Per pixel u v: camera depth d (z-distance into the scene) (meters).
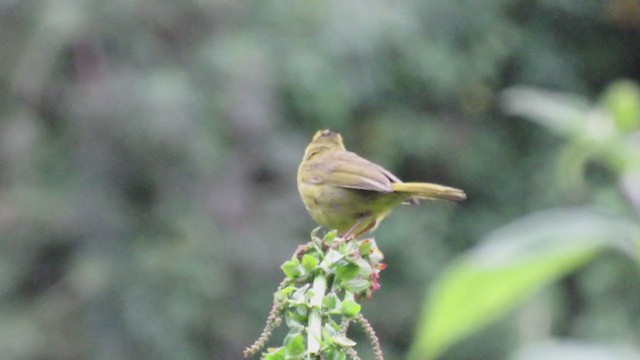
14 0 15.41
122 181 15.55
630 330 14.83
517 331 13.88
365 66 16.78
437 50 17.41
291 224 15.49
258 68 15.68
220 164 15.45
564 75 18.88
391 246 16.56
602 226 2.18
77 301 15.01
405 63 17.17
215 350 15.04
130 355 14.90
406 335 16.22
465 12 17.80
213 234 15.25
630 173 2.91
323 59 16.17
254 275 15.22
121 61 15.58
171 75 15.41
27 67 15.62
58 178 15.58
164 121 15.08
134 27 15.68
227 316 15.08
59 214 15.22
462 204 17.89
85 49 15.59
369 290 3.03
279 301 2.84
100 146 15.48
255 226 15.36
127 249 15.18
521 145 18.47
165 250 15.08
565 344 1.90
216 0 15.92
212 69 15.65
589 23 19.30
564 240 2.04
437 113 18.34
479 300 1.98
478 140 18.14
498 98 18.52
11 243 15.25
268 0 16.19
